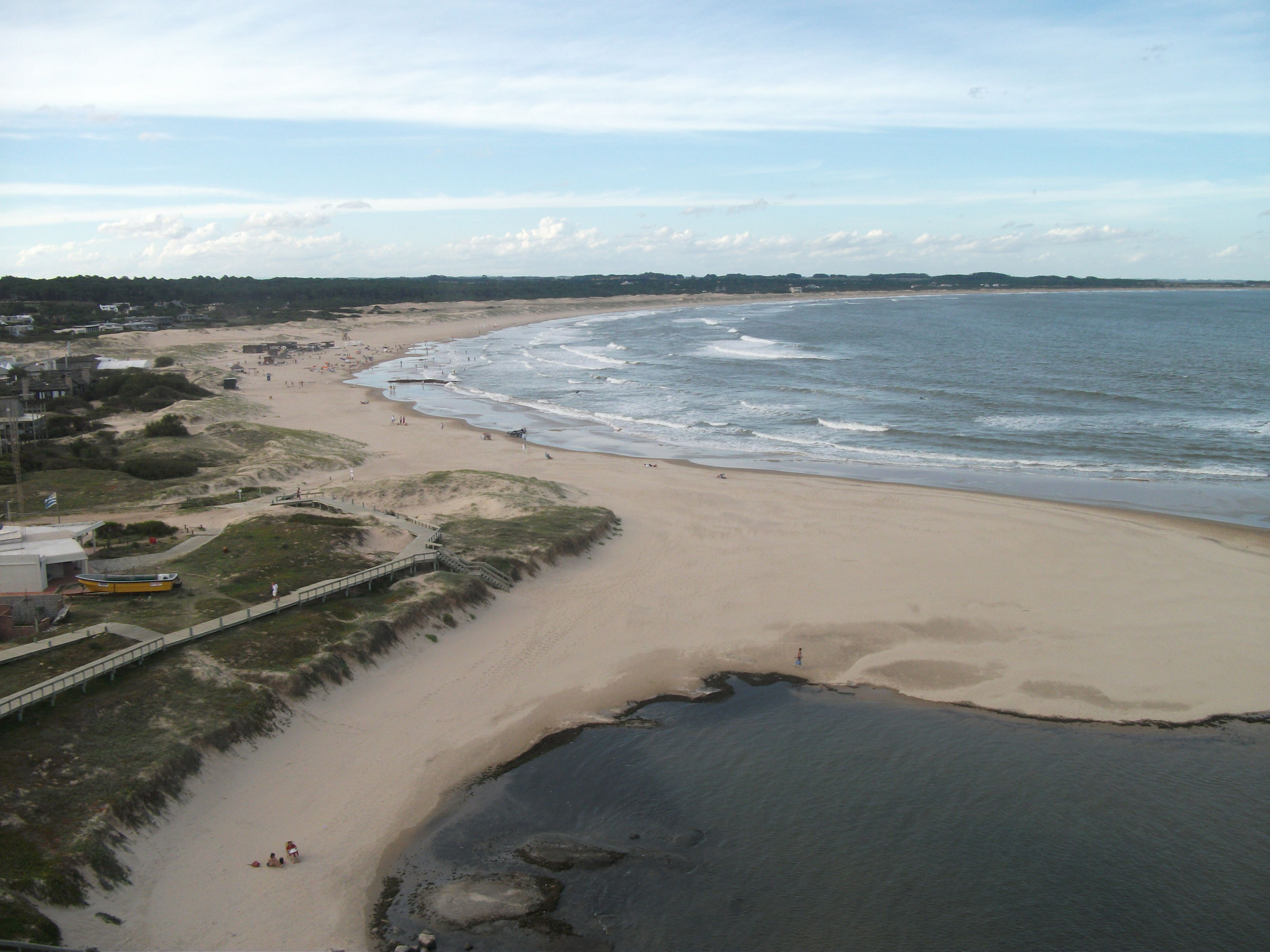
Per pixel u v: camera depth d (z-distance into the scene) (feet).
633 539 182.19
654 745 105.70
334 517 173.58
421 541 160.15
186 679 104.99
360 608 130.00
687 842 87.56
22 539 145.18
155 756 90.22
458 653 127.13
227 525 170.30
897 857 85.81
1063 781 98.12
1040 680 120.57
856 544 176.14
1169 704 113.70
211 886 78.59
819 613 143.13
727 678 122.72
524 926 75.51
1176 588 149.69
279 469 231.09
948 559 166.50
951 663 126.11
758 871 83.51
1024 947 74.54
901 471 237.66
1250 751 103.60
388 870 82.43
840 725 110.42
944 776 99.14
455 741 104.99
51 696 95.81
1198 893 81.10
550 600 148.87
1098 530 180.34
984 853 86.38
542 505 195.72
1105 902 79.97
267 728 100.78
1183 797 95.09
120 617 122.42
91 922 71.46
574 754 103.24
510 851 85.61
